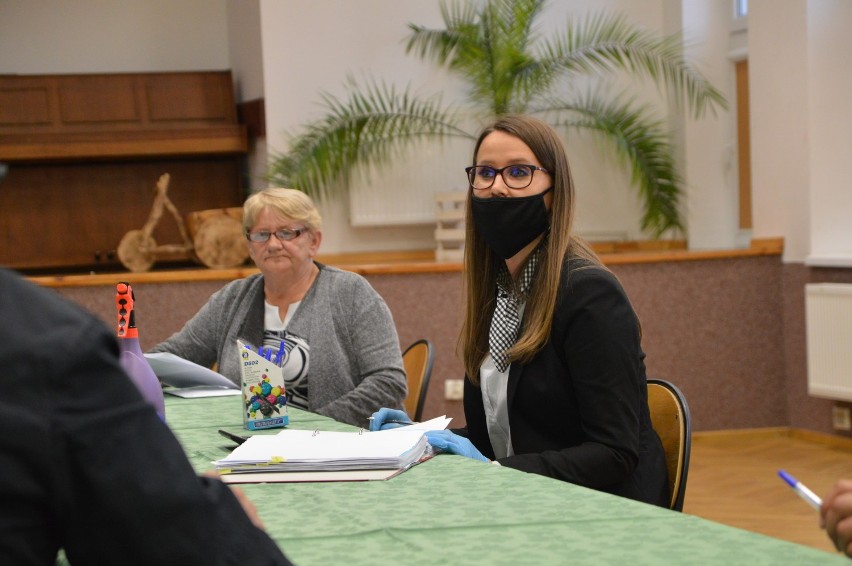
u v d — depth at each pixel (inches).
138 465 26.9
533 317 71.6
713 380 199.9
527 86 212.5
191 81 242.2
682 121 228.1
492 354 74.5
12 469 25.4
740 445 194.2
